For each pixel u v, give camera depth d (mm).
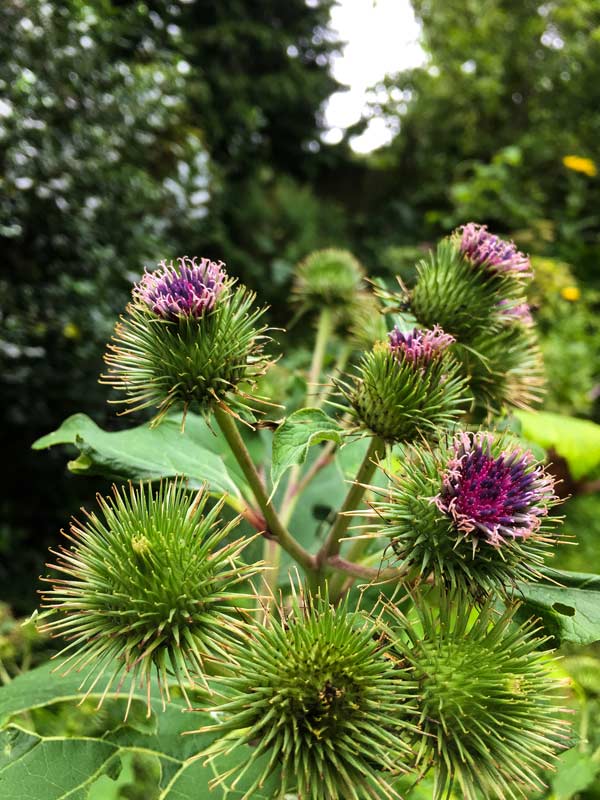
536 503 118
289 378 231
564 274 646
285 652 108
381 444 138
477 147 982
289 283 757
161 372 133
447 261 163
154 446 165
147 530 118
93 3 533
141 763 159
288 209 885
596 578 130
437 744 108
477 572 117
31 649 235
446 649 113
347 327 238
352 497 140
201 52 871
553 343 563
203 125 803
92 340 453
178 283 132
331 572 144
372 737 105
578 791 168
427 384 132
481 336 158
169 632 113
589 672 211
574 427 289
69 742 135
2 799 125
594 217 808
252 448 187
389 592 153
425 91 998
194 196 581
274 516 140
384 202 1070
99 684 145
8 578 426
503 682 110
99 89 502
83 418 165
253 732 103
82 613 116
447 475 117
